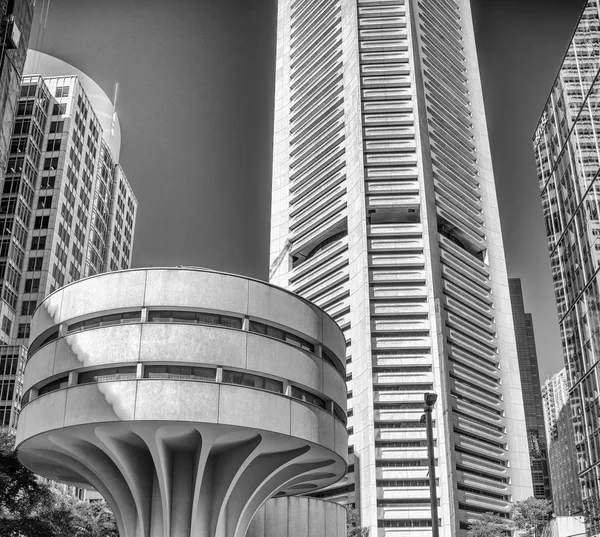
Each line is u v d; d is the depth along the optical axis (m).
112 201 149.38
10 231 110.12
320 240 122.12
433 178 117.25
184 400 33.28
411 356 101.31
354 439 98.88
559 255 85.38
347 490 97.69
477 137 135.25
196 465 36.75
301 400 37.38
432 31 136.25
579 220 76.50
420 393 98.81
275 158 135.88
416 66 123.81
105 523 62.22
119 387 33.41
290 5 152.25
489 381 109.62
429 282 105.56
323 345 41.09
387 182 114.12
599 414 69.56
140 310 35.81
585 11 75.69
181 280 36.22
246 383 35.69
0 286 106.50
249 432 35.34
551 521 81.94
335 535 53.81
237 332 35.91
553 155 88.12
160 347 34.38
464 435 100.44
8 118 61.94
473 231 123.12
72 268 123.50
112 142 159.38
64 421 33.88
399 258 107.88
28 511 42.75
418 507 92.19
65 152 122.00
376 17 128.50
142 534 36.81
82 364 34.69
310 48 139.75
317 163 126.12
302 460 41.62
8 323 106.50
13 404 95.56
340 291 110.69
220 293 36.59
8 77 61.06
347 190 117.44
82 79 153.12
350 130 120.69
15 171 114.88
